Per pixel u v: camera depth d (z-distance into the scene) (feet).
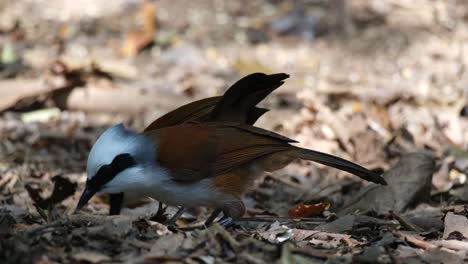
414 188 34.09
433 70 56.59
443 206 34.30
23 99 50.37
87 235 26.27
